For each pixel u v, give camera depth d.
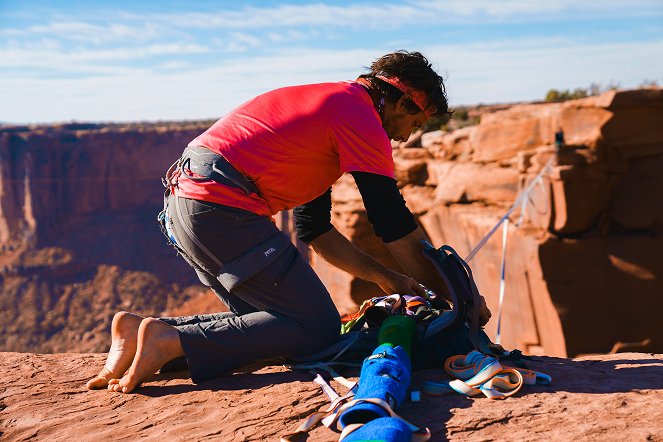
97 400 2.94
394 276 3.43
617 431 2.36
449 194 20.86
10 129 110.75
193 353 2.96
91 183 87.81
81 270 84.12
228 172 2.86
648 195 15.77
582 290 15.97
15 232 87.62
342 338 3.13
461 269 2.99
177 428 2.63
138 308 79.12
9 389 3.10
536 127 18.80
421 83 2.97
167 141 88.31
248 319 2.98
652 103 15.81
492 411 2.56
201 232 2.89
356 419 2.31
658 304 15.70
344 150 2.85
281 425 2.59
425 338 2.98
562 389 2.77
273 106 2.93
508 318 18.06
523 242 16.61
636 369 3.00
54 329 78.25
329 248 3.42
